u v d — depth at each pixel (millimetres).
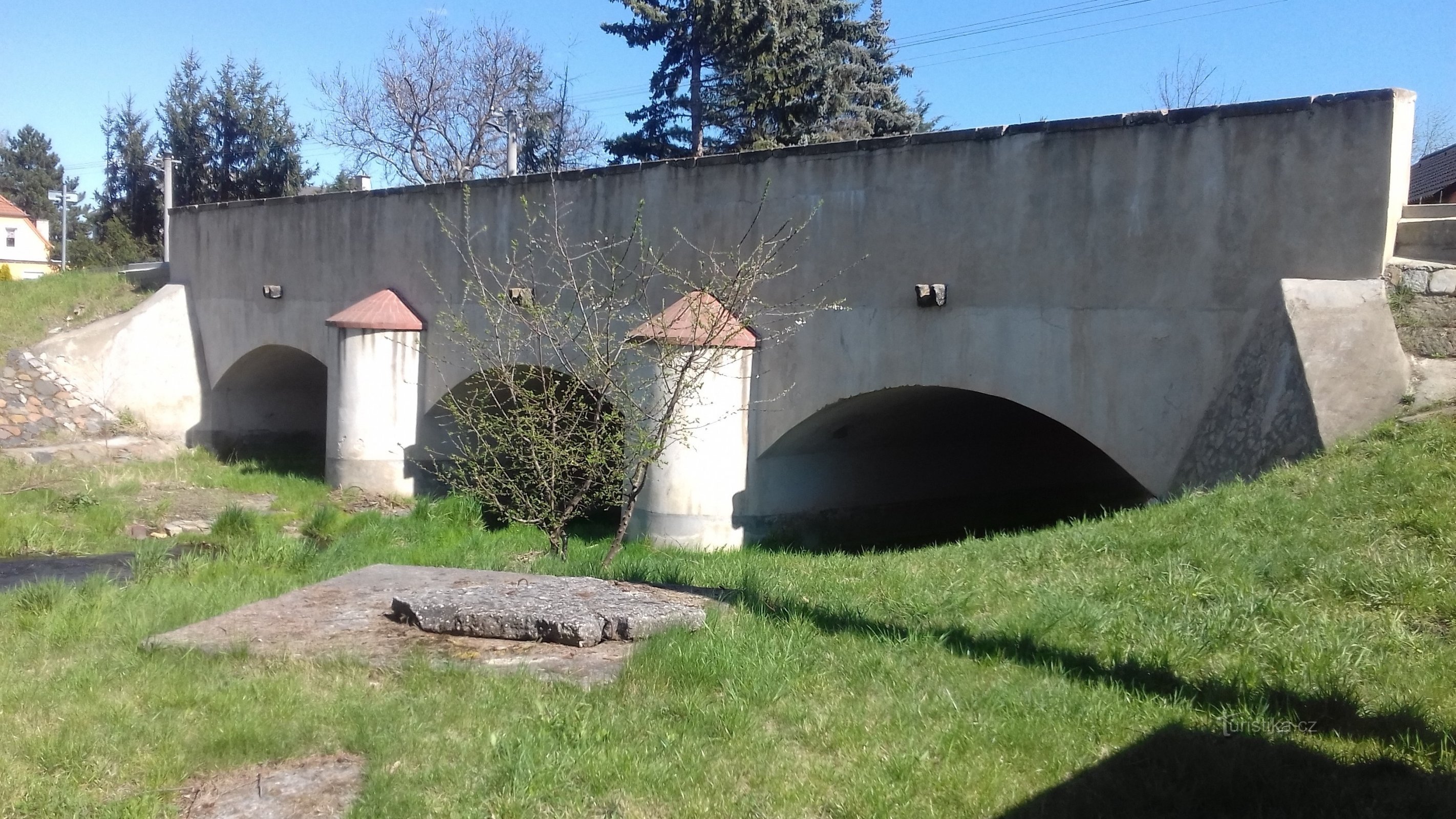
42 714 5090
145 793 4230
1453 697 4562
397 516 14695
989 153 10523
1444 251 8484
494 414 15922
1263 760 4113
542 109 41219
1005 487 16672
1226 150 9055
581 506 12242
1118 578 6430
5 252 62219
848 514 14086
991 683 5039
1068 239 10008
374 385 16469
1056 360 10117
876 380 11523
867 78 32906
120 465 18516
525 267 15047
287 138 40906
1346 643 5082
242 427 22047
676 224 13297
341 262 18062
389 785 4207
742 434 12625
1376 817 3693
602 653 5629
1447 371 7922
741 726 4633
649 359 11023
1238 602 5742
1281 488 7426
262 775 4418
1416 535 6230
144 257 41094
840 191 11750
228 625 6332
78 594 7938
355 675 5422
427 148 39406
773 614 6277
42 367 20047
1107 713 4613
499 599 6324
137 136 41938
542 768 4254
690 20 30547
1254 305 8922
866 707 4820
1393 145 8281
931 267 11000
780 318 12344
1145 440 9562
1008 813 3865
